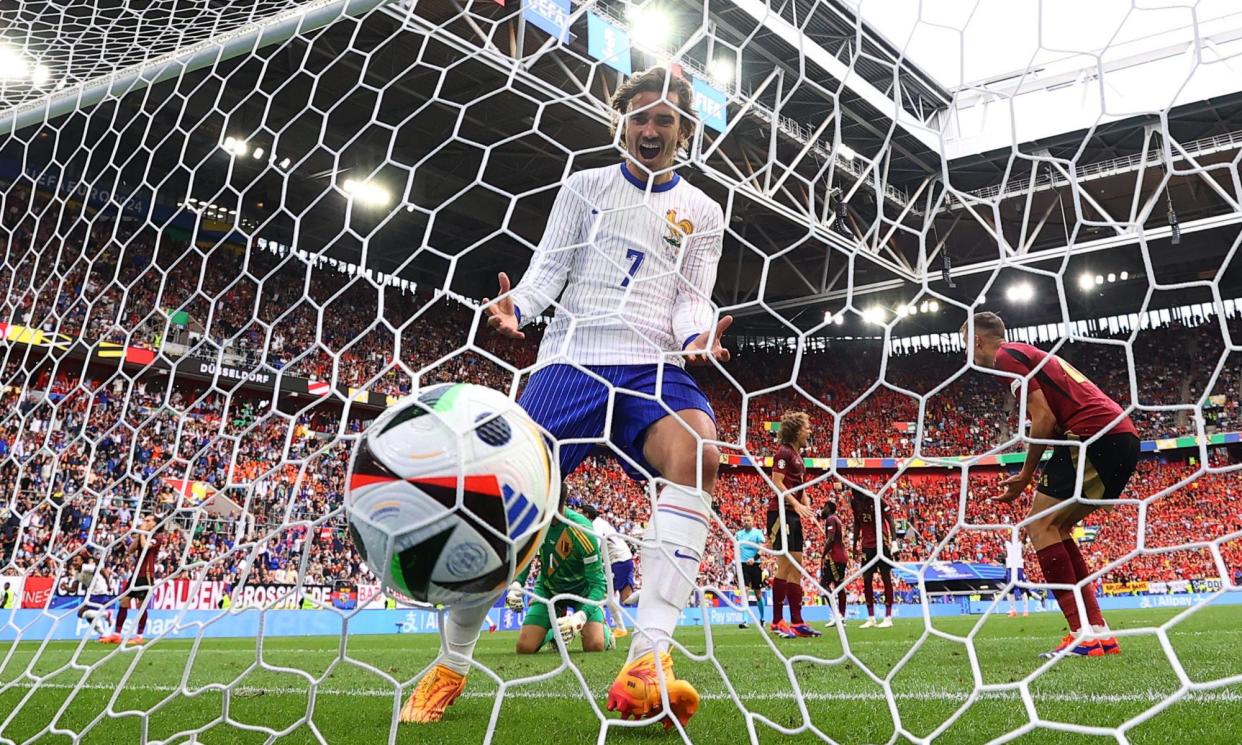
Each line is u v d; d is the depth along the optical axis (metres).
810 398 1.52
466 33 7.75
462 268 20.55
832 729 1.89
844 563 7.71
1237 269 21.28
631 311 2.18
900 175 11.02
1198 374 23.03
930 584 16.48
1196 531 19.14
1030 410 3.32
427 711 2.07
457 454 1.51
